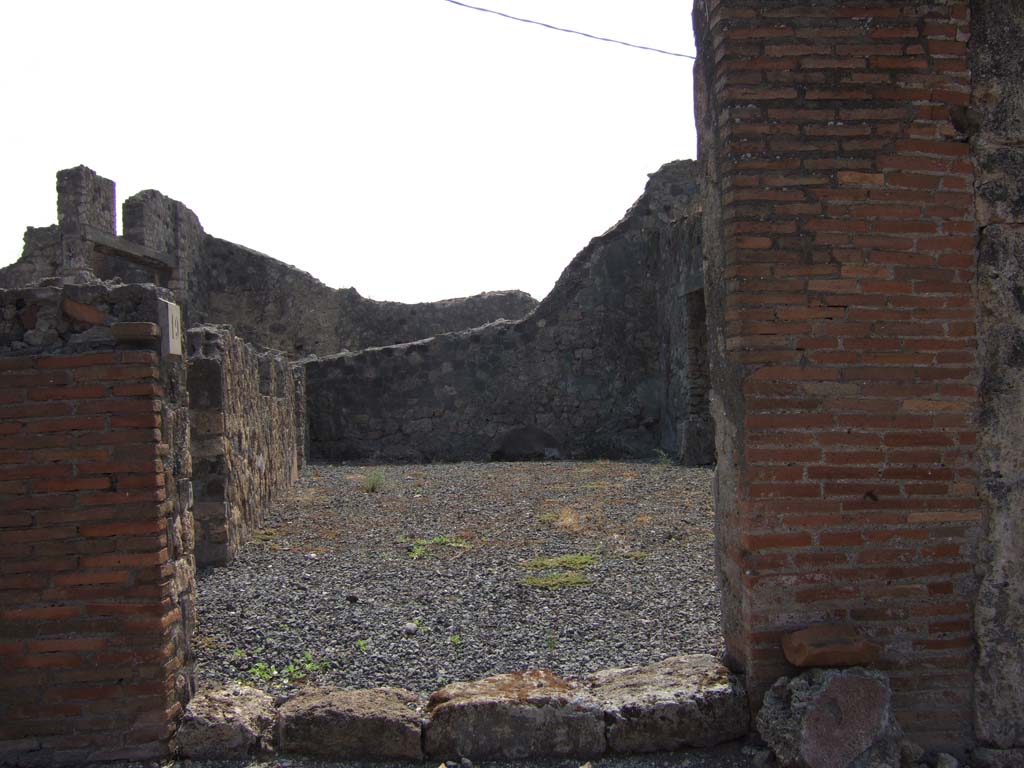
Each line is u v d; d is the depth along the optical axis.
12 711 3.50
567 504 8.91
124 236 16.45
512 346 14.63
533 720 3.61
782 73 3.52
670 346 13.43
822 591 3.55
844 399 3.53
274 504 9.09
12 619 3.49
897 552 3.56
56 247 17.25
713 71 3.69
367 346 19.81
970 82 3.60
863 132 3.53
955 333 3.57
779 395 3.51
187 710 3.69
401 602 5.48
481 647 4.67
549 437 14.54
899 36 3.55
